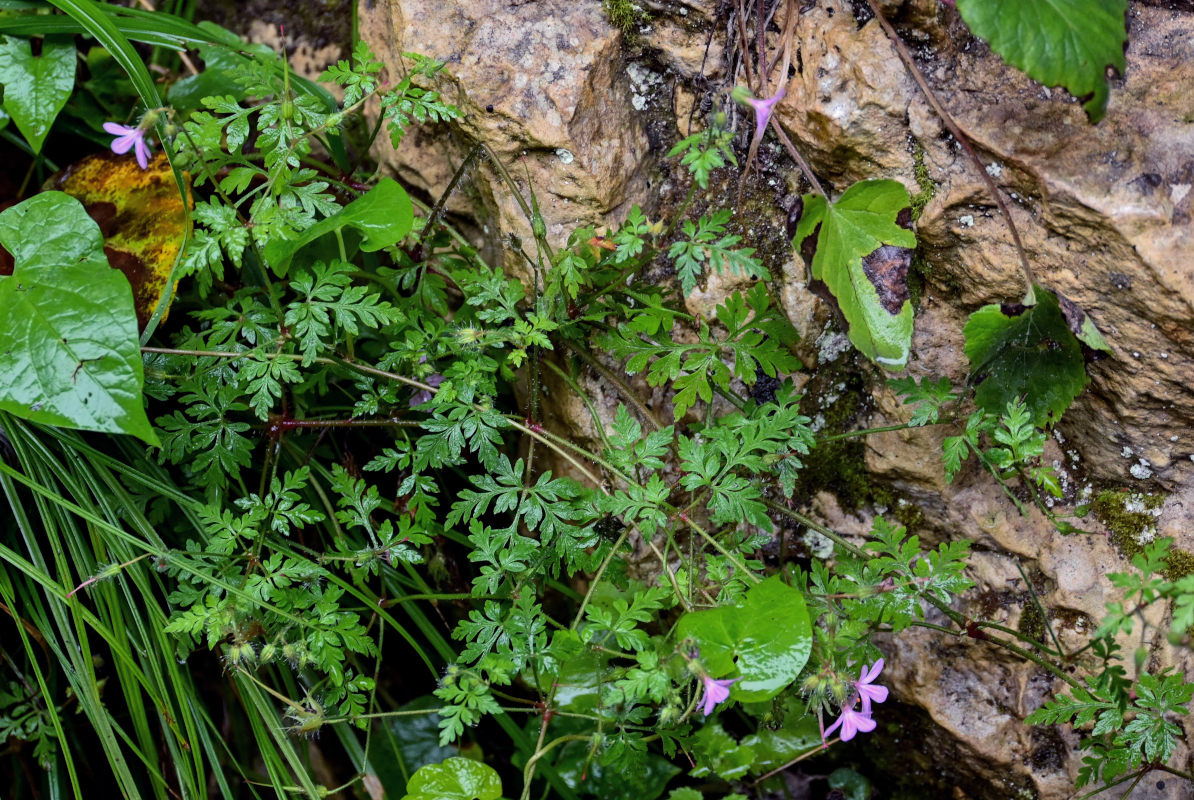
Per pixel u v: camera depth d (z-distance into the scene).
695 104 0.56
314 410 0.58
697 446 0.53
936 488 0.56
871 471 0.57
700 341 0.55
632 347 0.55
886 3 0.53
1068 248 0.52
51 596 0.54
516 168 0.56
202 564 0.54
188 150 0.53
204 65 0.62
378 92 0.57
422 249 0.57
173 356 0.54
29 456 0.54
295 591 0.53
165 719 0.54
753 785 0.60
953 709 0.57
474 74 0.55
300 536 0.58
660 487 0.53
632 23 0.56
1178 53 0.52
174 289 0.54
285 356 0.53
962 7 0.50
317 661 0.53
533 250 0.56
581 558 0.54
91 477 0.55
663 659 0.51
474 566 0.60
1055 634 0.56
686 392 0.54
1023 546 0.56
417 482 0.54
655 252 0.54
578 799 0.58
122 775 0.53
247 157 0.55
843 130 0.54
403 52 0.55
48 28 0.57
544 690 0.56
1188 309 0.51
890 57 0.53
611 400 0.57
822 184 0.56
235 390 0.54
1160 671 0.54
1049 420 0.54
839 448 0.57
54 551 0.54
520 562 0.54
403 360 0.56
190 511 0.55
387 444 0.60
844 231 0.53
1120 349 0.53
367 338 0.59
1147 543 0.55
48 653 0.56
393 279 0.56
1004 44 0.50
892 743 0.59
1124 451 0.54
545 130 0.55
